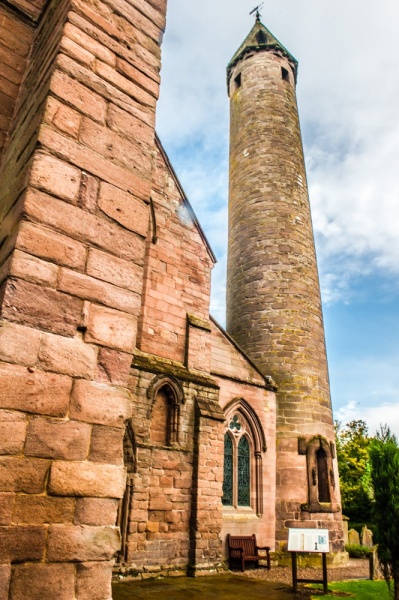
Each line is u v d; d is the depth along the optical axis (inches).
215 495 487.2
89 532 128.3
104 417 141.2
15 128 202.4
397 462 342.0
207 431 502.6
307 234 806.5
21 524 118.0
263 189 824.3
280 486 616.4
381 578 474.0
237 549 523.8
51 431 129.5
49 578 118.4
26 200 143.6
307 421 653.9
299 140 917.8
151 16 211.9
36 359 132.0
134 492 423.2
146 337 504.1
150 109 194.1
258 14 1077.8
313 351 709.3
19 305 133.0
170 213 576.7
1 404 122.5
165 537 438.6
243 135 907.4
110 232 161.9
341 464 1342.3
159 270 541.6
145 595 343.6
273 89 931.3
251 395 632.4
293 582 393.4
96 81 178.2
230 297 805.9
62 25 181.3
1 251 149.4
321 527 589.6
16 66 228.5
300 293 740.7
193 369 532.1
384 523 336.2
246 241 802.2
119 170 172.4
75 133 164.1
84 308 146.9
